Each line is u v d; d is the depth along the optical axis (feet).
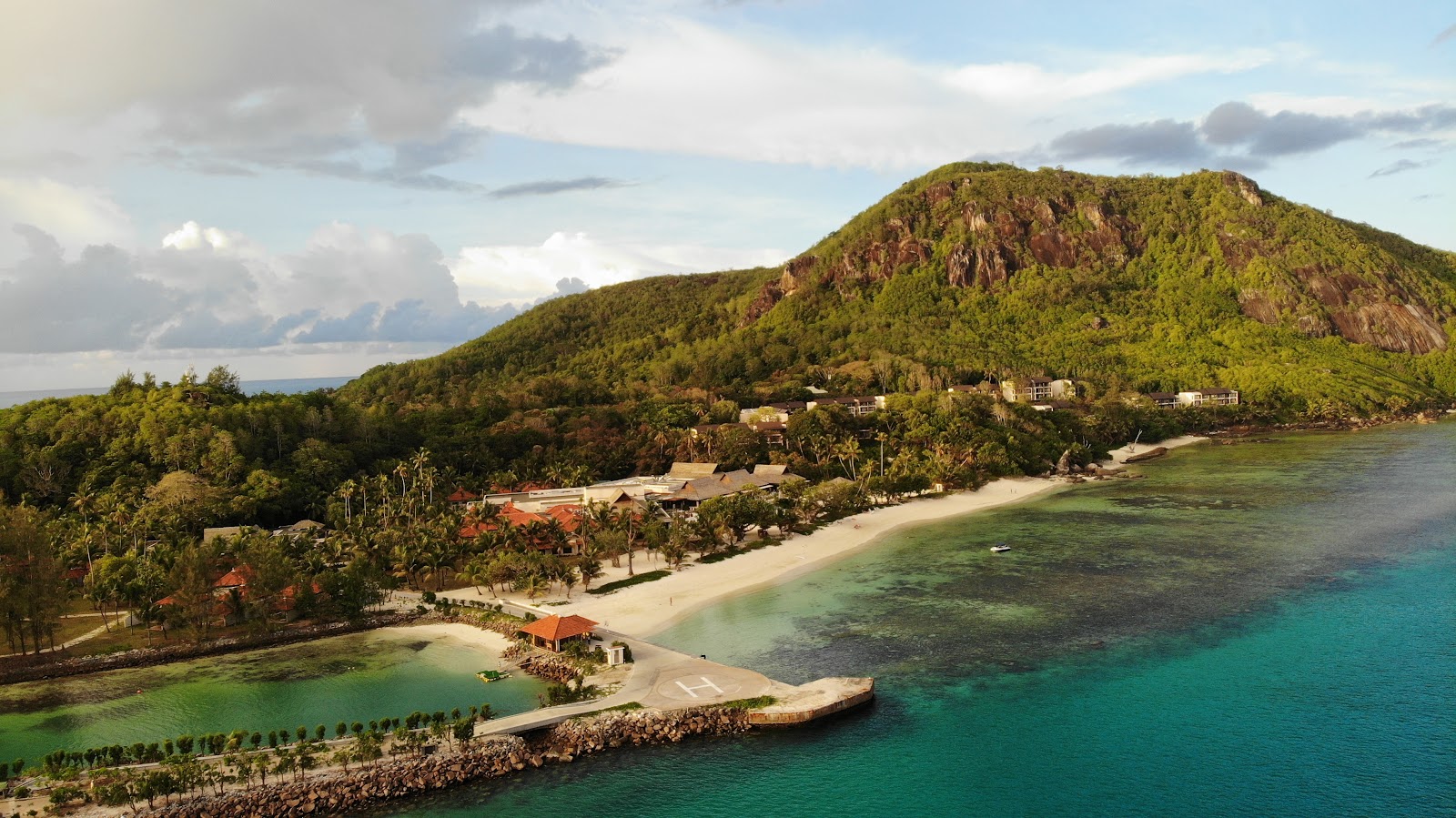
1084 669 263.08
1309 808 187.93
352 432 639.76
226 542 399.03
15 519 323.16
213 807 197.16
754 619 322.75
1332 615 301.43
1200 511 498.28
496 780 211.61
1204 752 211.61
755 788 203.72
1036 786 200.34
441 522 430.61
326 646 315.17
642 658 279.08
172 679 285.43
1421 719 223.30
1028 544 429.79
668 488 548.72
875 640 295.07
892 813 191.52
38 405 602.03
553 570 360.48
